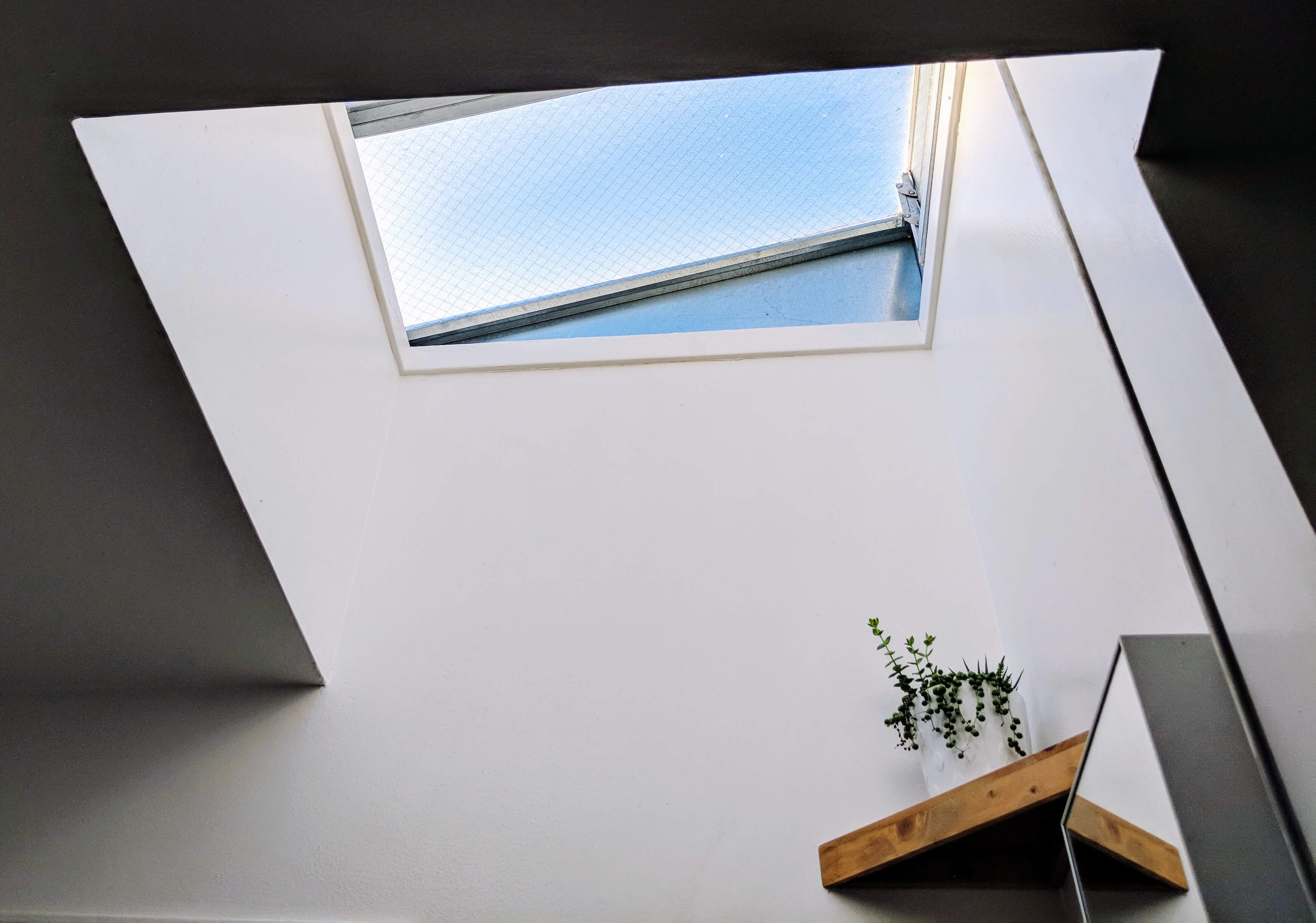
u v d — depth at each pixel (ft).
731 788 6.34
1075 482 5.46
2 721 6.97
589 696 6.93
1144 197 3.40
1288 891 3.09
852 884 5.69
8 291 4.83
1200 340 3.11
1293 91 3.19
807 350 9.09
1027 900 5.51
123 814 6.43
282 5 3.22
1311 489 2.70
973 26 3.14
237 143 6.77
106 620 6.63
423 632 7.41
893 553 7.57
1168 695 3.64
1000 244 6.94
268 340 6.83
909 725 5.94
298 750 6.75
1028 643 6.31
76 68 3.73
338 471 7.75
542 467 8.46
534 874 6.05
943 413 8.50
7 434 5.41
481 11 3.14
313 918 5.94
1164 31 3.08
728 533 7.83
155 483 5.82
